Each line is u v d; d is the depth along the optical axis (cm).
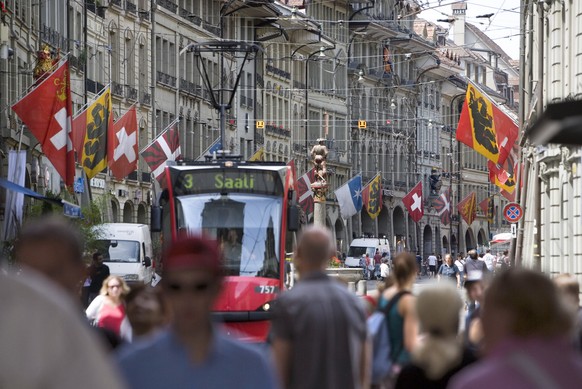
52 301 802
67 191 7681
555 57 7456
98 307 2580
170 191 5288
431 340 1655
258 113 17625
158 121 14000
